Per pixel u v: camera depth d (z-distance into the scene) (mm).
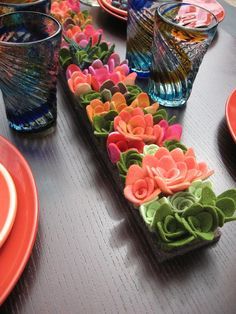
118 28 528
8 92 313
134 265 242
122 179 265
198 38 332
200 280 235
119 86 335
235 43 517
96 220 270
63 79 401
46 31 331
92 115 311
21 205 252
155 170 252
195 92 416
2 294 200
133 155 272
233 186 302
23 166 275
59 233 260
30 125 337
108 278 234
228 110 352
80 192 292
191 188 250
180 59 349
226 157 331
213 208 222
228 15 622
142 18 386
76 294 226
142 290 229
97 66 365
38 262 241
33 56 289
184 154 271
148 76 426
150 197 241
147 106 329
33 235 228
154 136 292
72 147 334
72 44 385
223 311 221
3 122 357
